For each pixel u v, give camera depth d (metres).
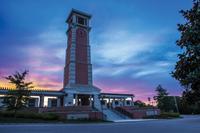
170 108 67.12
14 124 21.67
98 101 44.59
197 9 4.56
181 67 4.63
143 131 15.25
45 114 28.62
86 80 46.09
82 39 49.75
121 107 42.59
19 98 27.03
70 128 17.75
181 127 19.16
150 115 44.31
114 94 49.25
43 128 17.39
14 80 27.11
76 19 51.41
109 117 37.62
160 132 14.54
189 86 4.66
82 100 45.97
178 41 4.65
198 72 4.30
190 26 4.49
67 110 33.00
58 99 41.94
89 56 48.66
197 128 18.03
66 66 48.25
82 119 31.95
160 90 69.25
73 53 46.84
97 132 14.38
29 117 27.78
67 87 42.09
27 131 14.56
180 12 4.75
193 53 4.42
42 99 39.44
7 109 26.69
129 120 34.19
